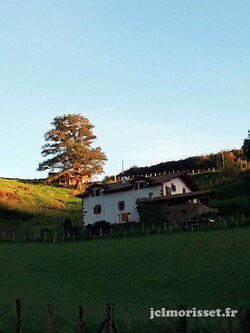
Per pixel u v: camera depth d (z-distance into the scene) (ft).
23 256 171.42
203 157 456.86
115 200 271.90
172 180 272.51
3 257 169.58
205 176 390.83
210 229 205.98
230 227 205.46
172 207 246.68
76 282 128.06
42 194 373.81
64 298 105.19
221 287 114.83
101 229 238.89
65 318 75.05
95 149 437.17
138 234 214.48
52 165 426.10
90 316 77.56
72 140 433.48
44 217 307.78
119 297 108.78
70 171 422.41
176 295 109.40
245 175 347.15
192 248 163.84
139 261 151.02
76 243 201.77
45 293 111.45
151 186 265.54
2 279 132.77
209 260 143.74
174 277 127.85
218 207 254.88
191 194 247.50
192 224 224.94
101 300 104.78
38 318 75.15
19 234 247.09
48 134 431.02
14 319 74.08
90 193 279.90
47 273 141.28
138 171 486.38
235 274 125.80
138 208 250.37
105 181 447.01
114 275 134.72
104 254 167.02
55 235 230.68
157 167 481.05
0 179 409.28
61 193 388.98
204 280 122.42
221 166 399.44
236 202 268.41
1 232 257.96
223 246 161.89
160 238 192.75
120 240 198.90
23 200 341.82
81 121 437.99
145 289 116.78
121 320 74.59
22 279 132.77
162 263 145.69
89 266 148.66
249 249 153.28
